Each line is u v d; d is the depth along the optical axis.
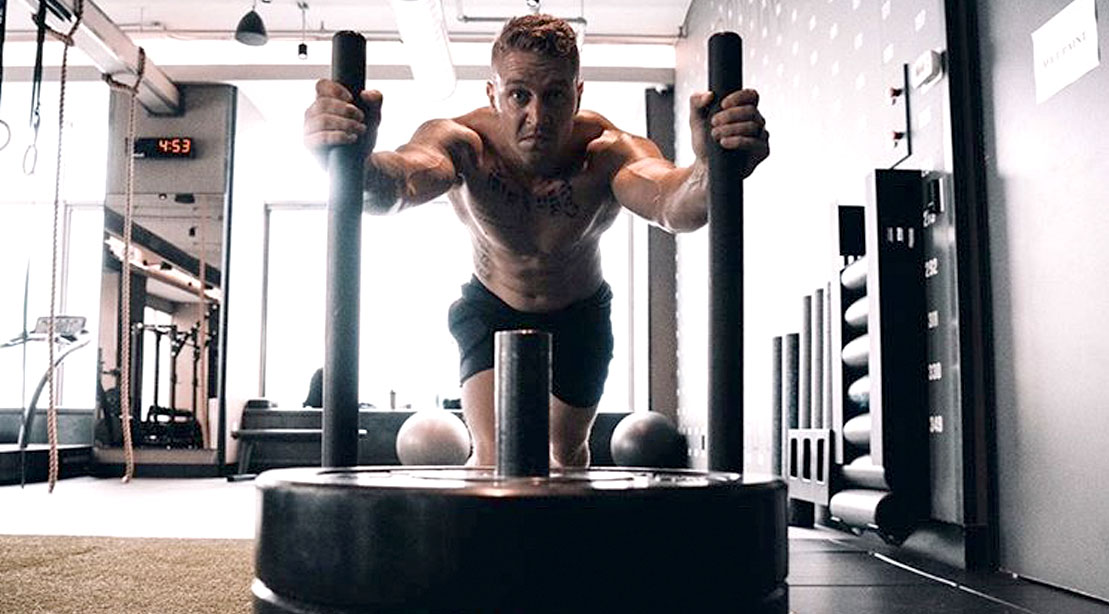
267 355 9.66
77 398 9.24
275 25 7.44
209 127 8.01
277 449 8.32
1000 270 2.67
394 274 9.78
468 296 2.27
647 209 1.46
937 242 2.88
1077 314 2.30
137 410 7.89
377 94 1.06
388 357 9.69
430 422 5.56
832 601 2.15
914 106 3.06
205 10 7.18
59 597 2.27
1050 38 2.42
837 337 3.34
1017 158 2.58
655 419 5.64
